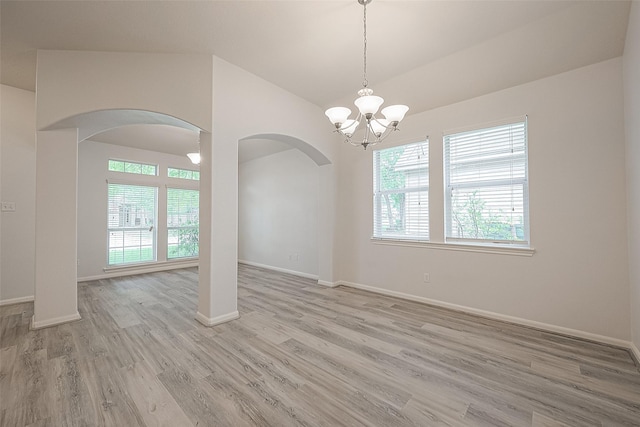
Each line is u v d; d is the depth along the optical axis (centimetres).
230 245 309
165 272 571
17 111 363
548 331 278
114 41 260
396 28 246
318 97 391
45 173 280
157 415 160
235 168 313
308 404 170
